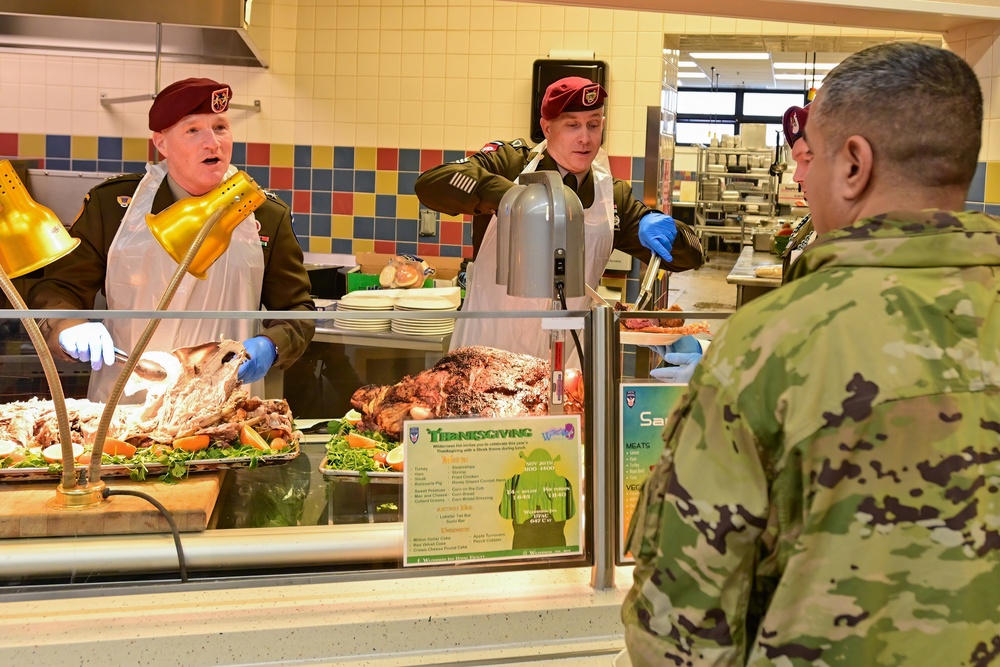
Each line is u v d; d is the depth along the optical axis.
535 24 4.57
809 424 0.85
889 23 2.50
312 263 4.77
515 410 1.47
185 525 1.39
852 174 0.94
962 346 0.86
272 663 1.28
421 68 4.66
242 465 1.54
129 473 1.50
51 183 4.25
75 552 1.34
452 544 1.38
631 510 1.43
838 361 0.85
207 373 1.56
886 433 0.84
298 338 1.53
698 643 0.90
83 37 4.03
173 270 2.37
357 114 4.72
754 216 13.80
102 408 1.55
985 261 0.90
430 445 1.36
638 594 0.97
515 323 1.61
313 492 1.50
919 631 0.85
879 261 0.89
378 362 1.55
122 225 2.36
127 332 1.54
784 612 0.87
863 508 0.84
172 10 3.44
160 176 2.40
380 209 4.79
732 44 4.96
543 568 1.41
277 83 4.72
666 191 4.92
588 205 2.65
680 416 0.95
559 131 2.54
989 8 2.36
